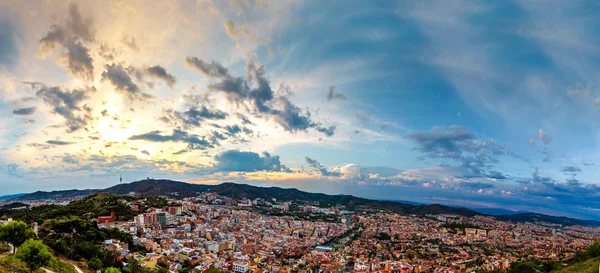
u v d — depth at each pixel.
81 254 118.56
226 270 163.62
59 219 169.38
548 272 159.50
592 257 170.38
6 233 97.12
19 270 78.25
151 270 128.25
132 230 193.50
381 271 182.00
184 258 170.50
